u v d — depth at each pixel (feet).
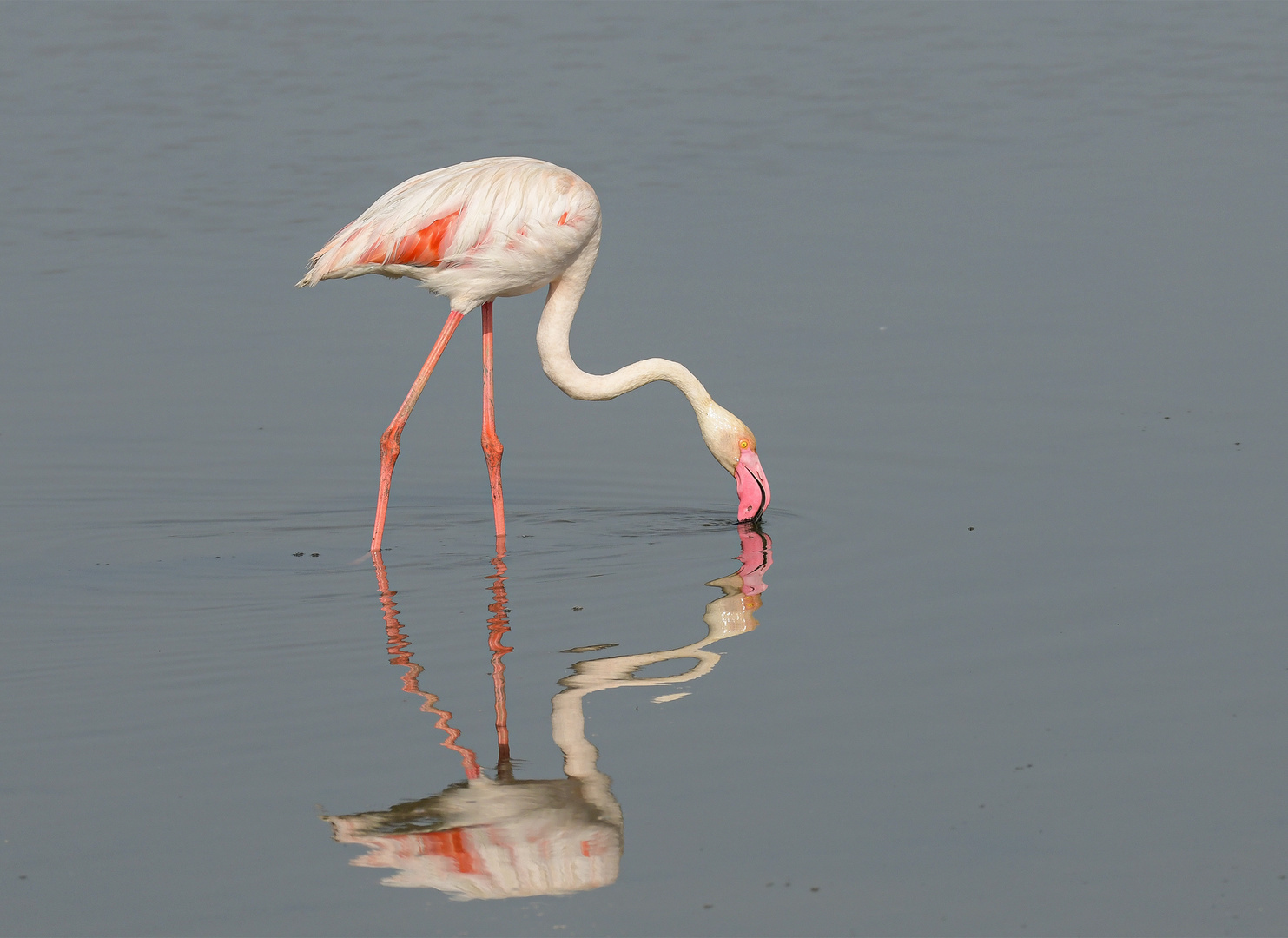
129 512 44.50
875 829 24.94
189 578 38.93
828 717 29.22
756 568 38.63
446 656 32.94
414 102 91.45
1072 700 29.63
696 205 73.41
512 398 54.65
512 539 42.06
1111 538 38.99
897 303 60.90
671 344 57.57
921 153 81.15
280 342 59.82
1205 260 63.52
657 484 46.83
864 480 45.27
